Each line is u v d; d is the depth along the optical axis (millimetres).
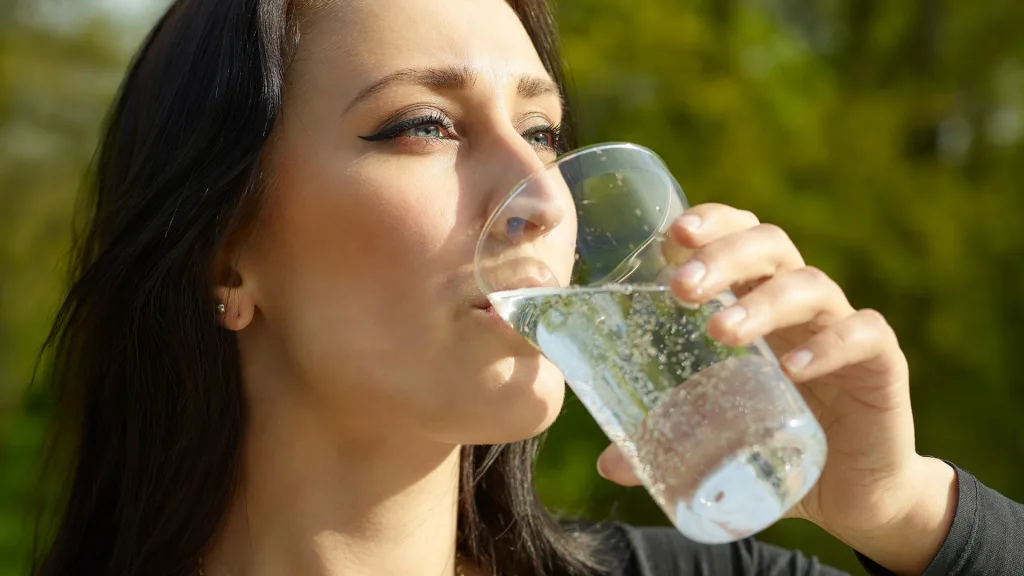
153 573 1754
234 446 1728
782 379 1227
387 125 1572
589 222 1302
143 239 1713
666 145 4324
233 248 1694
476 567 2002
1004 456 4332
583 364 1259
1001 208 4445
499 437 1545
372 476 1686
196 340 1709
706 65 4426
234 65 1660
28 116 7543
